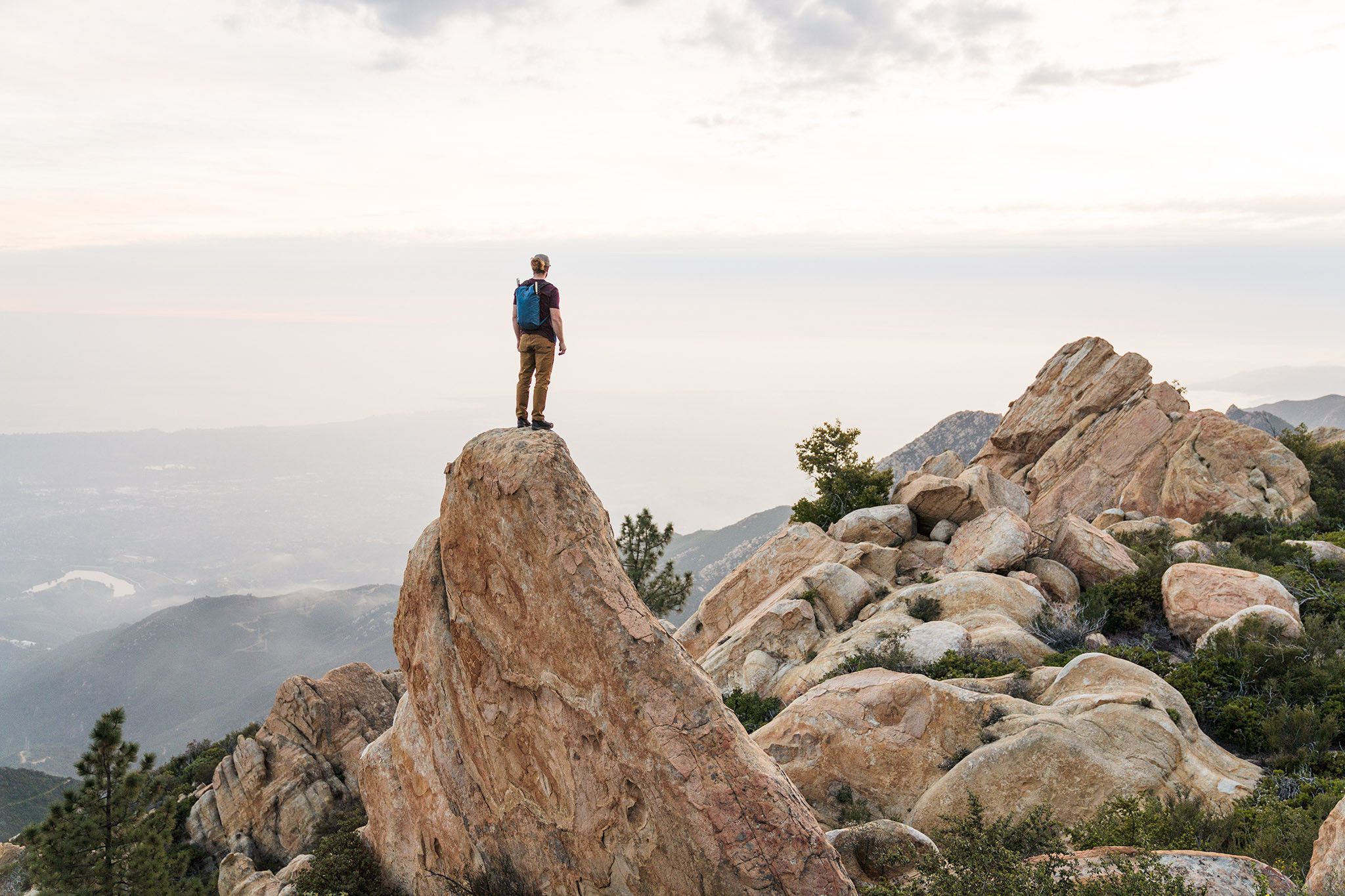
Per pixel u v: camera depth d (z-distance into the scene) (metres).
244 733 57.38
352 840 21.11
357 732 44.88
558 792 12.08
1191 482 44.44
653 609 38.78
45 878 24.42
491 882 14.35
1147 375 54.78
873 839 13.91
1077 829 14.46
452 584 13.86
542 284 13.23
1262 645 21.73
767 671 28.33
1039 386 58.62
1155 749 16.31
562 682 11.66
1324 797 14.43
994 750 16.38
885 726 18.50
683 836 10.27
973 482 40.72
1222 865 11.07
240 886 25.02
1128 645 26.59
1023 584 29.53
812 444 48.22
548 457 12.02
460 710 14.41
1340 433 56.84
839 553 36.25
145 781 26.27
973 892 10.95
